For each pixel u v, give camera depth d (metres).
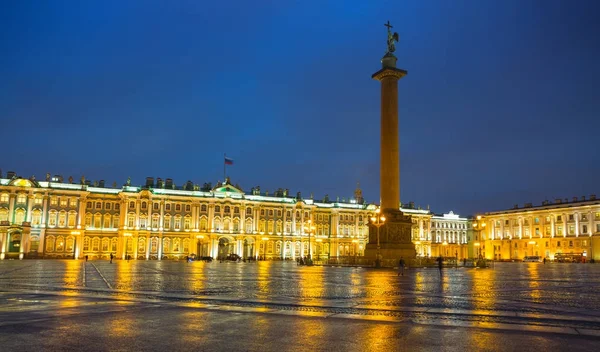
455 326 15.48
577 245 144.50
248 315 17.42
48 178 123.06
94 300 21.69
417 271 58.19
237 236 136.38
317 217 149.75
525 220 161.25
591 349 12.39
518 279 42.66
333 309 19.36
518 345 12.80
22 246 114.31
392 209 72.94
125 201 125.38
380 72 75.06
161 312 18.00
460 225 181.25
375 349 12.28
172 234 129.62
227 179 139.75
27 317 16.69
